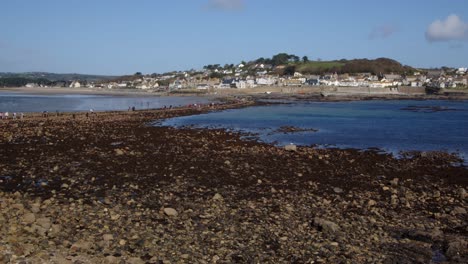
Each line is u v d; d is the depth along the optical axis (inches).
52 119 2142.0
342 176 969.5
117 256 448.8
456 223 643.5
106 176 876.6
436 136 1782.7
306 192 810.8
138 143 1350.9
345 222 623.8
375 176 981.8
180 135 1606.8
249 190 810.2
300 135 1781.5
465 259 495.2
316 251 501.7
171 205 679.1
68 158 1055.0
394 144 1541.6
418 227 615.5
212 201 716.0
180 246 494.3
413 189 871.1
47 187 775.1
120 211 626.8
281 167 1039.6
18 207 599.2
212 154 1183.6
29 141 1322.6
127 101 4822.8
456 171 1053.2
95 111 2942.9
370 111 3398.1
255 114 3002.0
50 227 520.1
